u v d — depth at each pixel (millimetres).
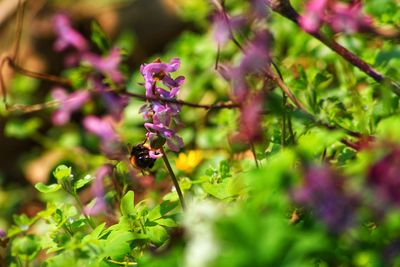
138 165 4676
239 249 2775
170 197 4957
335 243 3266
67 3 11727
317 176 2947
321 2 4422
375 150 3082
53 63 11477
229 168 5176
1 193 10211
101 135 5777
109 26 11469
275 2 4434
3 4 12461
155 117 4395
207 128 8445
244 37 4043
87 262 4238
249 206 3377
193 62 8859
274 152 4777
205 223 3027
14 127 10078
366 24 4695
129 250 4188
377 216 2949
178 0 11484
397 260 3189
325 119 4902
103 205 5125
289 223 3736
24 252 4008
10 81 11320
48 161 10820
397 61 5887
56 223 4758
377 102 5551
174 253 3193
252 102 4074
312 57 6785
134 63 11422
